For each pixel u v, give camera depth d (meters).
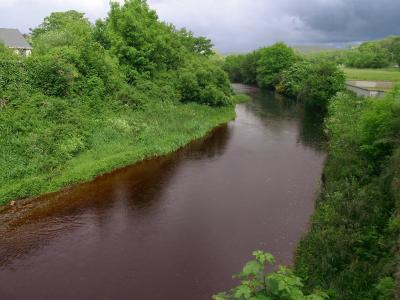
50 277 12.74
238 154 26.20
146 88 33.81
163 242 14.89
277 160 24.91
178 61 41.38
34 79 25.31
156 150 25.39
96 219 16.67
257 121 38.16
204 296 11.85
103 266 13.34
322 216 14.79
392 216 12.27
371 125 18.39
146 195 19.16
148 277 12.75
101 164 21.72
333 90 42.16
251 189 20.00
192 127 30.67
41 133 21.78
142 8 38.91
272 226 16.05
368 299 9.34
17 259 13.75
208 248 14.45
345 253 11.63
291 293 5.57
